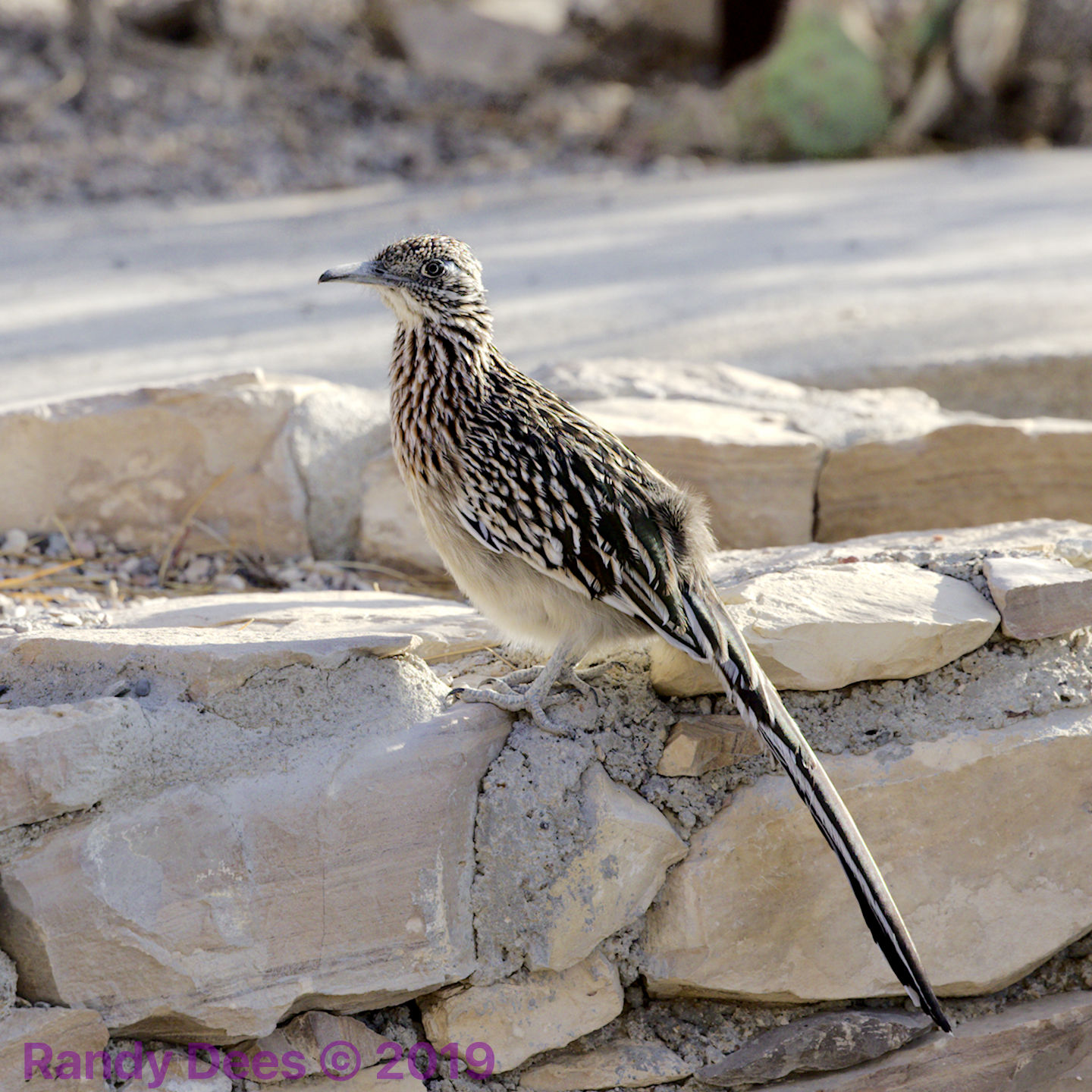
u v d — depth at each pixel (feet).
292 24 62.54
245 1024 11.53
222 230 41.01
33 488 18.12
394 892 12.01
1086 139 57.00
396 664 12.94
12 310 30.66
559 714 12.98
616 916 12.62
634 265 34.81
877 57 56.95
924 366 24.40
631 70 64.39
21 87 52.65
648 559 12.26
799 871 13.01
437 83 60.70
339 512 18.92
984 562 14.28
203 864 11.41
